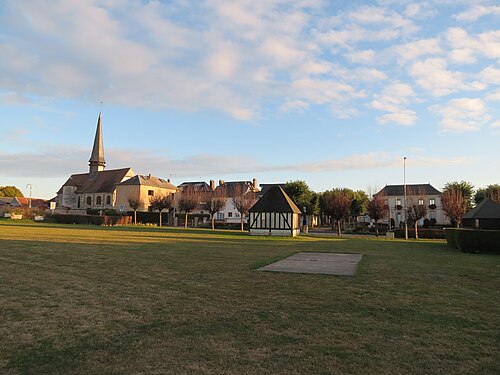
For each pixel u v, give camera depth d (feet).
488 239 60.13
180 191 216.54
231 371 13.19
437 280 32.50
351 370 13.44
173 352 14.84
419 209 127.54
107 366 13.46
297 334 17.28
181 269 35.53
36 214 150.92
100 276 31.01
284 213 107.45
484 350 15.60
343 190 182.29
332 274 33.99
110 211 178.29
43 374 12.73
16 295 23.93
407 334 17.49
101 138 237.25
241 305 22.31
